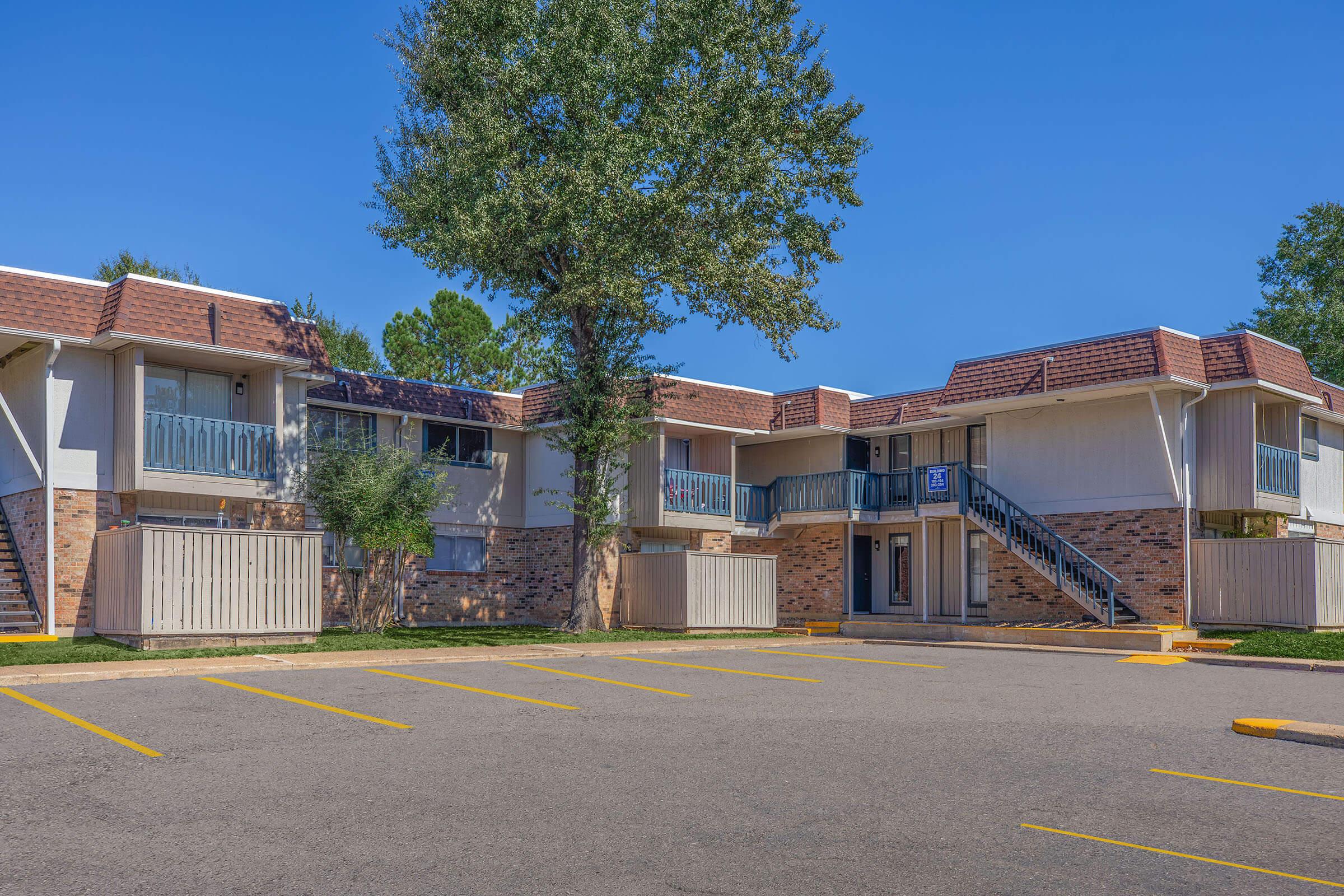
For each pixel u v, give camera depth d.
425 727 10.80
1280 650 18.86
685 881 6.08
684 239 21.08
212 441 20.28
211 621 17.95
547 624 27.25
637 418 24.78
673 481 26.66
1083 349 24.17
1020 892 5.94
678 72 21.16
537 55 20.62
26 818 7.32
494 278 22.09
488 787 8.25
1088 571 24.47
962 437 29.17
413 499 21.66
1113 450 24.55
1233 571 22.92
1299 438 25.06
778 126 22.14
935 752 9.77
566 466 27.19
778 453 31.80
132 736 10.18
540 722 11.18
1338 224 43.00
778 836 7.00
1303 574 21.89
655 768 8.98
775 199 22.59
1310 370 41.53
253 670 15.60
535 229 20.91
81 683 13.95
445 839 6.88
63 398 19.25
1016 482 26.23
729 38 21.64
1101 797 8.11
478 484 27.27
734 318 23.56
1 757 9.21
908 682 14.97
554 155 21.45
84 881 6.06
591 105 20.98
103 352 19.80
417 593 25.77
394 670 15.93
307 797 7.94
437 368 53.91
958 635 24.20
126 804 7.72
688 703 12.67
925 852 6.66
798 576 31.64
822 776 8.72
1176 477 23.39
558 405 25.16
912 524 30.45
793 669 16.73
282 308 21.50
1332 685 14.89
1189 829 7.24
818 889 5.96
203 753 9.46
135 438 19.03
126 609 17.81
